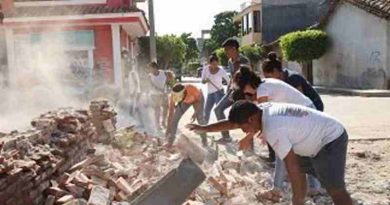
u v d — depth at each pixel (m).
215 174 7.02
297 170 4.57
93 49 16.58
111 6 16.75
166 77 13.02
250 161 8.41
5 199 4.45
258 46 44.91
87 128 7.43
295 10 45.09
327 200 6.45
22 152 5.29
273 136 4.61
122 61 17.09
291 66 38.47
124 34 19.20
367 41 27.72
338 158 4.88
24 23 16.22
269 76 7.23
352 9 28.92
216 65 11.00
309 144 4.76
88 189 5.55
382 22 26.30
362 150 9.88
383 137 11.41
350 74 29.81
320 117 4.84
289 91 6.39
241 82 6.60
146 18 19.05
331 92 28.11
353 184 7.44
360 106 18.64
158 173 6.90
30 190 4.96
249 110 4.62
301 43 32.09
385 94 23.55
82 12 16.28
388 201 6.61
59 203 5.18
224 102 9.95
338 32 30.97
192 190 4.76
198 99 9.44
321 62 34.03
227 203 6.19
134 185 6.15
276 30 45.59
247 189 6.90
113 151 7.92
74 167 6.14
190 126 5.15
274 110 4.72
